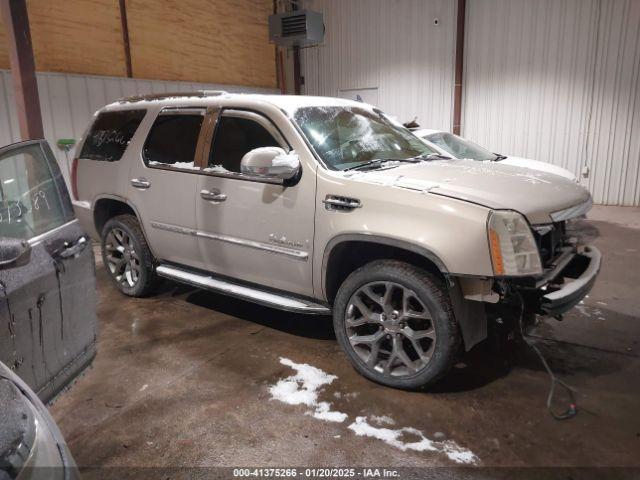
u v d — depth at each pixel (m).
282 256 3.30
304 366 3.29
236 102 3.63
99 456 2.44
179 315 4.20
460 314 2.73
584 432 2.55
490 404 2.82
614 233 6.90
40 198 2.43
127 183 4.25
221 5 9.98
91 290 2.68
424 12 10.30
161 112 4.12
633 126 8.89
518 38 9.49
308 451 2.45
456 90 10.14
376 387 3.02
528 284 2.63
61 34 7.31
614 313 4.06
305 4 11.61
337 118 3.68
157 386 3.08
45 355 2.25
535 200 2.78
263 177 3.34
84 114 7.54
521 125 9.82
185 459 2.41
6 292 2.00
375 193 2.88
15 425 1.35
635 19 8.51
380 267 2.89
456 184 2.92
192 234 3.82
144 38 8.54
